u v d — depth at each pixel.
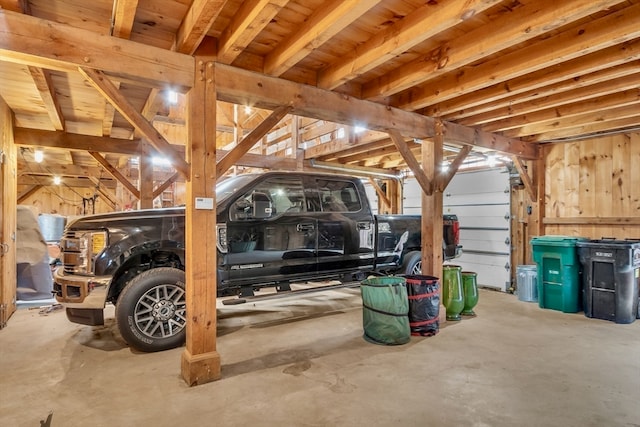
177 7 2.46
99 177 9.43
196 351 2.74
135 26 2.68
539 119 4.64
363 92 3.81
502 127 4.97
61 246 3.52
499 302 5.48
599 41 2.63
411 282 3.88
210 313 2.81
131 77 2.61
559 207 5.93
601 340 3.71
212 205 2.84
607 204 5.38
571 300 4.80
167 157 2.68
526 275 5.52
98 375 2.84
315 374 2.87
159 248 3.47
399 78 3.42
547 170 6.09
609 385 2.69
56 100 4.20
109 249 3.29
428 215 4.39
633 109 4.34
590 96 3.78
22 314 4.63
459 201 7.27
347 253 4.53
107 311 4.84
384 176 8.69
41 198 10.98
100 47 2.46
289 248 4.08
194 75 2.80
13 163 4.78
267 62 3.15
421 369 2.97
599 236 5.48
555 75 3.28
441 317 4.29
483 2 2.15
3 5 2.20
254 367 3.01
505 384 2.70
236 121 11.45
